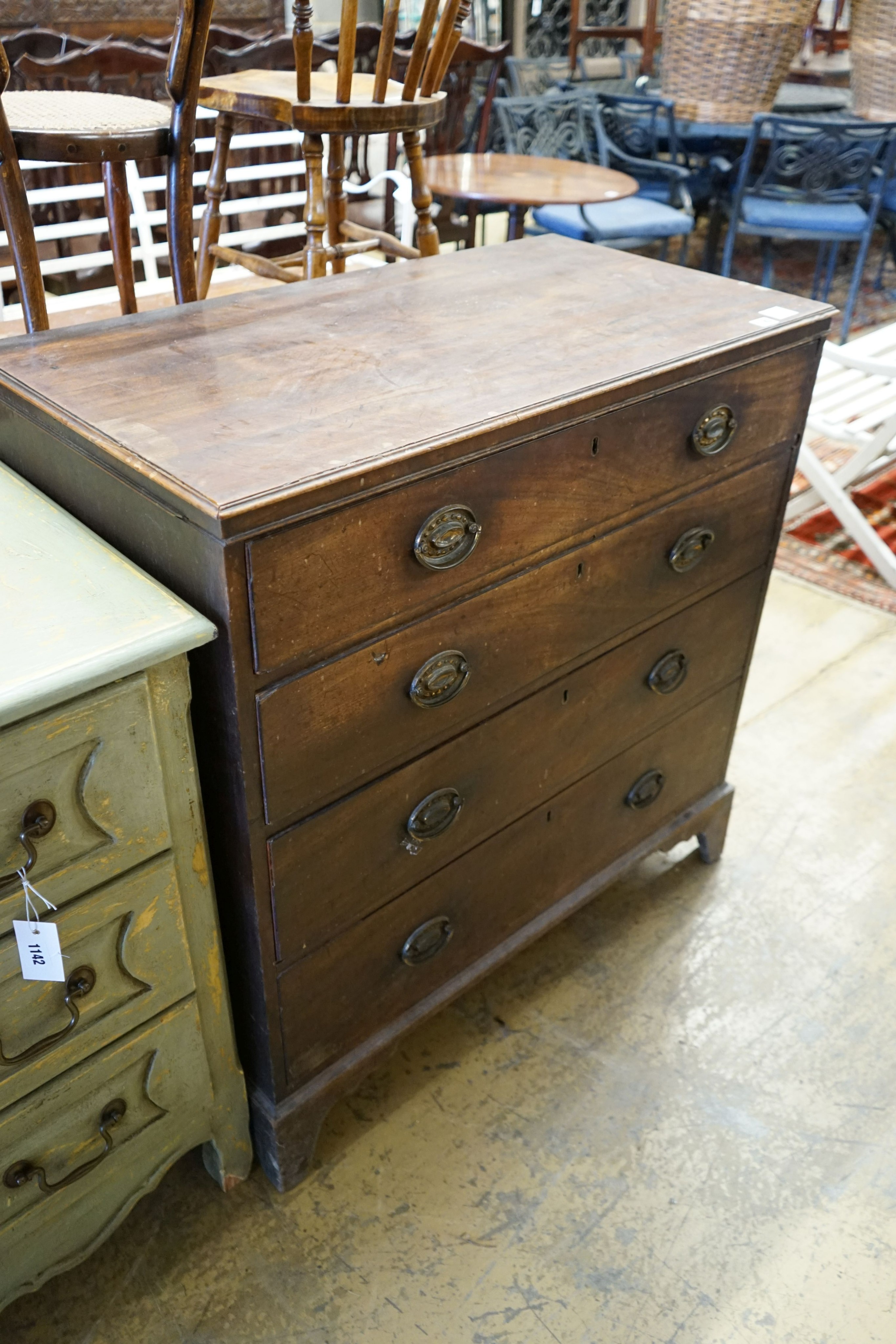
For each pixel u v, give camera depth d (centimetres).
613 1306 132
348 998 138
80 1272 134
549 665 139
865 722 242
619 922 190
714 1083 161
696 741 183
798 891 198
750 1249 139
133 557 110
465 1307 131
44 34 282
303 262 216
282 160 332
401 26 499
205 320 138
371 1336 128
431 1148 151
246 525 92
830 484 284
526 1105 157
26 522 112
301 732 109
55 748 92
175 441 103
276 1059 132
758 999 176
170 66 149
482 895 152
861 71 495
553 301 150
